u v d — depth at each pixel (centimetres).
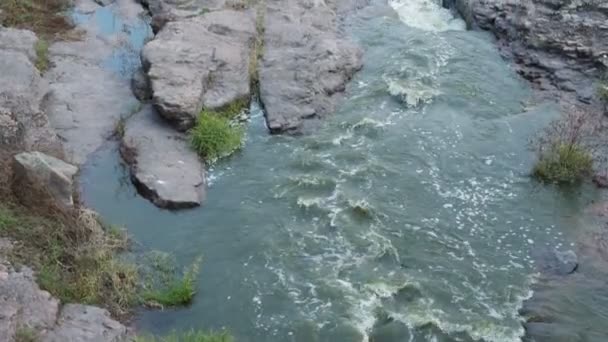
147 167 1658
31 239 1387
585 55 2006
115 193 1628
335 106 1914
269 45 2092
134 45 2183
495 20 2223
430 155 1739
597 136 1773
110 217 1557
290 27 2169
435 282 1398
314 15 2275
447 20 2359
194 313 1338
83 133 1789
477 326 1303
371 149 1759
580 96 1927
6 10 2284
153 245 1487
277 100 1881
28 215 1434
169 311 1340
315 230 1521
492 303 1357
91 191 1630
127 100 1916
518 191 1638
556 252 1474
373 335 1287
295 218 1554
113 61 2097
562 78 1984
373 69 2062
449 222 1550
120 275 1380
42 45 2089
